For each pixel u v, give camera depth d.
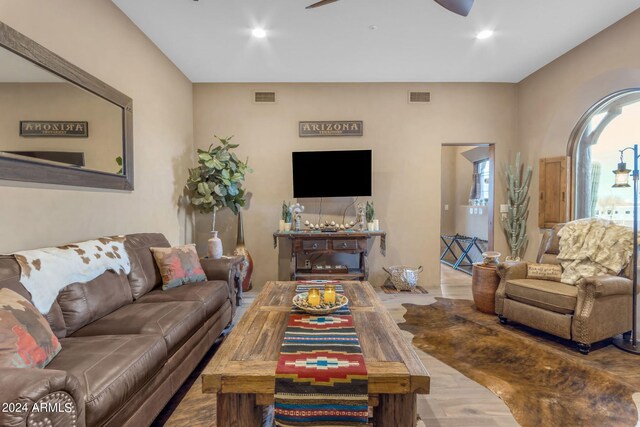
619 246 2.58
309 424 1.16
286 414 1.16
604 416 1.70
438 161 4.42
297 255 4.42
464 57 3.63
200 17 2.83
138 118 3.00
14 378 0.89
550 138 3.82
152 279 2.48
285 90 4.34
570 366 2.22
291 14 2.78
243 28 3.01
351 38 3.20
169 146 3.66
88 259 1.93
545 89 3.88
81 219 2.24
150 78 3.22
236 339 1.47
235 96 4.34
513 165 4.44
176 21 2.89
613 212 3.31
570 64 3.48
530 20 2.90
